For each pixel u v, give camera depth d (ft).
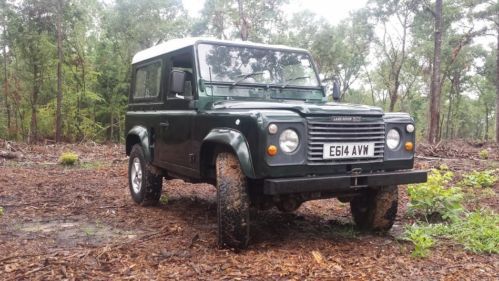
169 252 15.90
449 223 20.53
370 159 16.34
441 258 15.52
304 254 15.74
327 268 14.30
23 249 16.44
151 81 22.85
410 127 17.06
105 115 125.70
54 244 17.20
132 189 25.03
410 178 16.71
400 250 16.43
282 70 20.25
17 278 13.51
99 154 55.83
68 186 30.96
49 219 21.47
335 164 15.62
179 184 31.19
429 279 13.58
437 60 84.33
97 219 21.45
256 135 14.76
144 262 14.89
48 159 48.60
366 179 15.88
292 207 16.99
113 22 114.62
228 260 15.03
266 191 14.66
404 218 21.72
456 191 23.53
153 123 22.15
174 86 17.61
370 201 18.76
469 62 166.30
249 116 15.05
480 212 21.91
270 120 14.66
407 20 120.57
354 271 14.10
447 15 114.52
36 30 90.33
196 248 16.39
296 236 18.28
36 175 36.27
